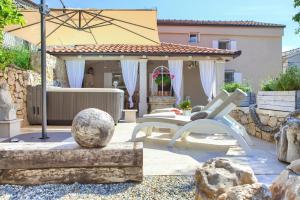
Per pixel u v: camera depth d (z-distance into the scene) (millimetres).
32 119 8727
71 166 3346
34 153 3318
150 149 5289
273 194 2262
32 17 7195
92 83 14914
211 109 6121
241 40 17469
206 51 13000
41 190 3158
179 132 5480
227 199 2070
